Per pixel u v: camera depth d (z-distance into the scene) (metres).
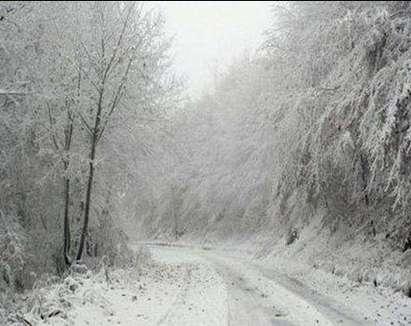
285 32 23.47
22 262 15.54
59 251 20.22
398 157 12.80
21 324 10.05
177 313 11.50
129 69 18.88
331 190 19.53
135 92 19.39
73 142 19.86
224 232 42.31
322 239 22.05
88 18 19.25
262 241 31.91
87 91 18.53
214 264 26.28
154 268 23.25
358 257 17.16
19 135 16.88
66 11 20.02
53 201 20.23
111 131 20.45
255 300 13.59
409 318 10.66
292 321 10.71
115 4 20.06
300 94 18.12
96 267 19.80
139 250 26.33
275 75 23.27
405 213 14.58
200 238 45.75
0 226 16.34
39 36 19.08
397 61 13.97
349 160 16.84
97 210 21.41
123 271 18.42
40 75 17.23
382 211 17.30
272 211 27.98
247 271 22.03
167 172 23.53
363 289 14.30
